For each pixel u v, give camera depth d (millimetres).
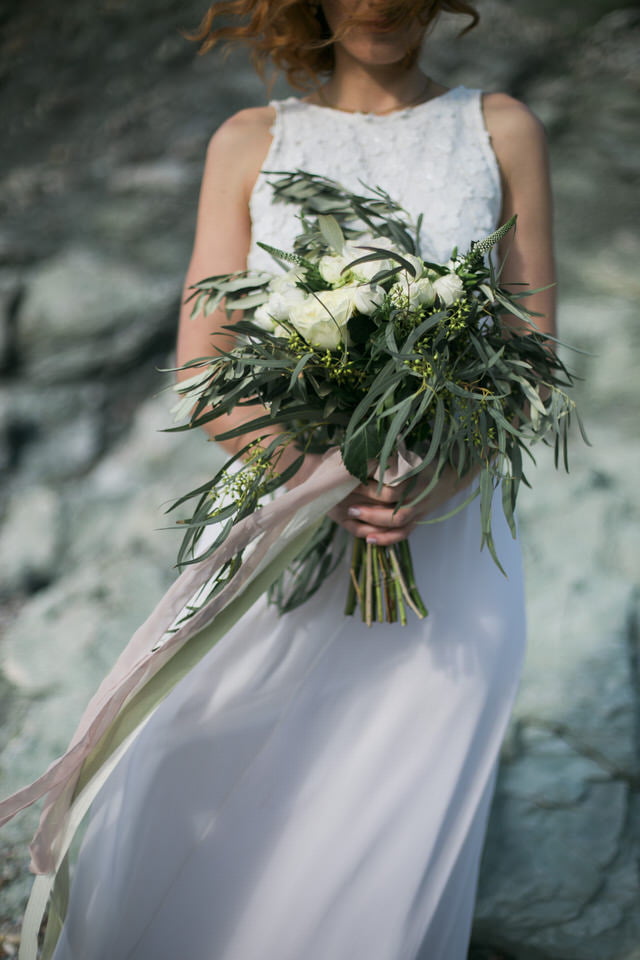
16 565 3398
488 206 1731
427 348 1391
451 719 1631
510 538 1820
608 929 2039
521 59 5953
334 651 1673
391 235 1578
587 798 2371
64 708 2662
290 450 1641
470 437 1393
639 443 3676
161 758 1603
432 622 1669
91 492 3760
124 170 5285
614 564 3133
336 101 1845
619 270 4516
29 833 2281
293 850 1584
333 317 1356
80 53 6074
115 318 4164
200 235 1819
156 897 1565
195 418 1451
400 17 1594
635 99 5754
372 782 1609
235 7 1866
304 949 1556
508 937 2029
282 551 1546
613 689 2676
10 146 5469
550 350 1532
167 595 1480
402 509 1529
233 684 1655
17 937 1998
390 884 1571
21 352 4094
